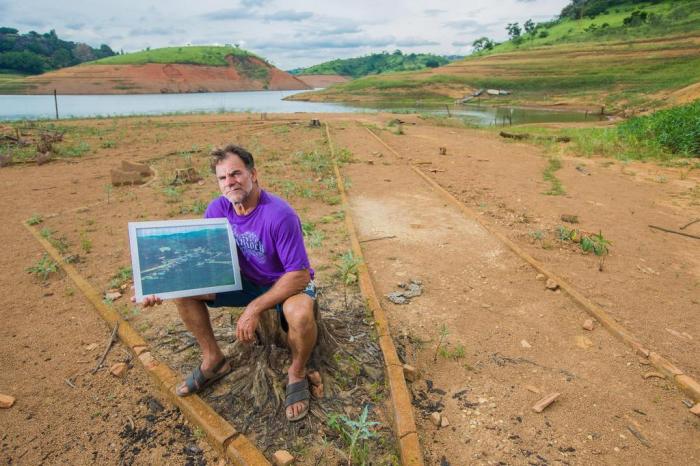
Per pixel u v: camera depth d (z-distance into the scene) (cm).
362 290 432
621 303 430
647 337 375
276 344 315
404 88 7281
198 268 274
